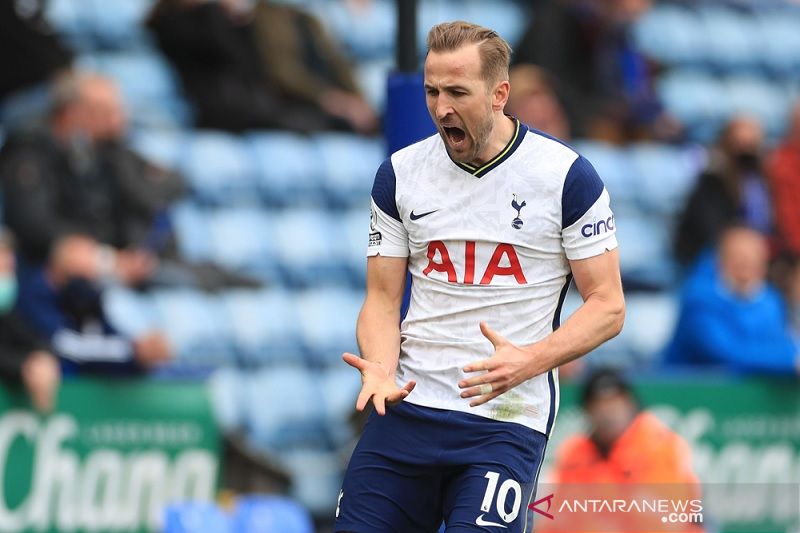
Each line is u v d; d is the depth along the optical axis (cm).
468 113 1312
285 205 3250
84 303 2302
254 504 2194
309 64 3378
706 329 2583
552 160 1359
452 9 4009
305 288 3138
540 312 1373
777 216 3341
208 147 3219
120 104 2888
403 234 1409
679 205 3653
